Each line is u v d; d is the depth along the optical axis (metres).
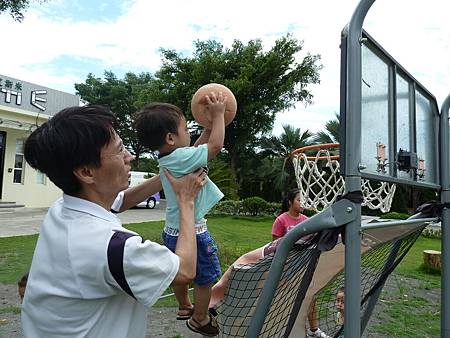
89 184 1.18
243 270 1.73
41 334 1.10
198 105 1.80
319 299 2.39
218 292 1.82
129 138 26.02
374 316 4.86
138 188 1.91
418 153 1.91
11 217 13.26
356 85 1.33
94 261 1.06
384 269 2.22
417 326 4.57
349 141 1.33
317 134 21.70
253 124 23.69
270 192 25.84
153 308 4.73
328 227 1.37
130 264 1.06
